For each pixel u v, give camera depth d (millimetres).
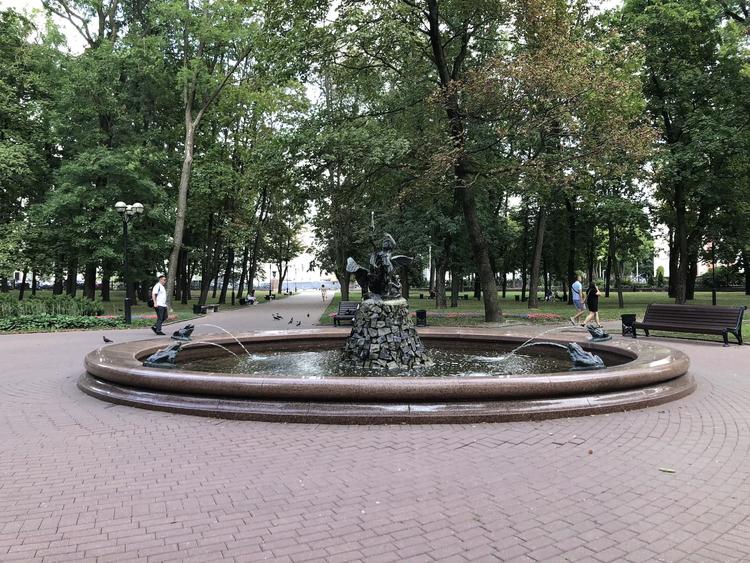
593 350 10188
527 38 17922
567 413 6488
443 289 33312
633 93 17719
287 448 5410
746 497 4137
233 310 34750
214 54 30594
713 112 23297
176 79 29469
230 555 3289
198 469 4832
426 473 4664
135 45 30266
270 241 50250
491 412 6273
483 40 21141
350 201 23281
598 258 63188
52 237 29031
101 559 3254
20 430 6188
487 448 5336
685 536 3506
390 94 22891
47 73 30719
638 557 3238
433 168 17344
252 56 28984
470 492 4242
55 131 29516
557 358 10617
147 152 30500
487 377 6547
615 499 4105
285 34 18016
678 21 22578
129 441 5711
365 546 3389
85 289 32438
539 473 4656
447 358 10594
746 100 21906
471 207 20672
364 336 9633
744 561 3184
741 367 10141
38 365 11289
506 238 32094
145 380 7281
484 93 15984
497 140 18812
